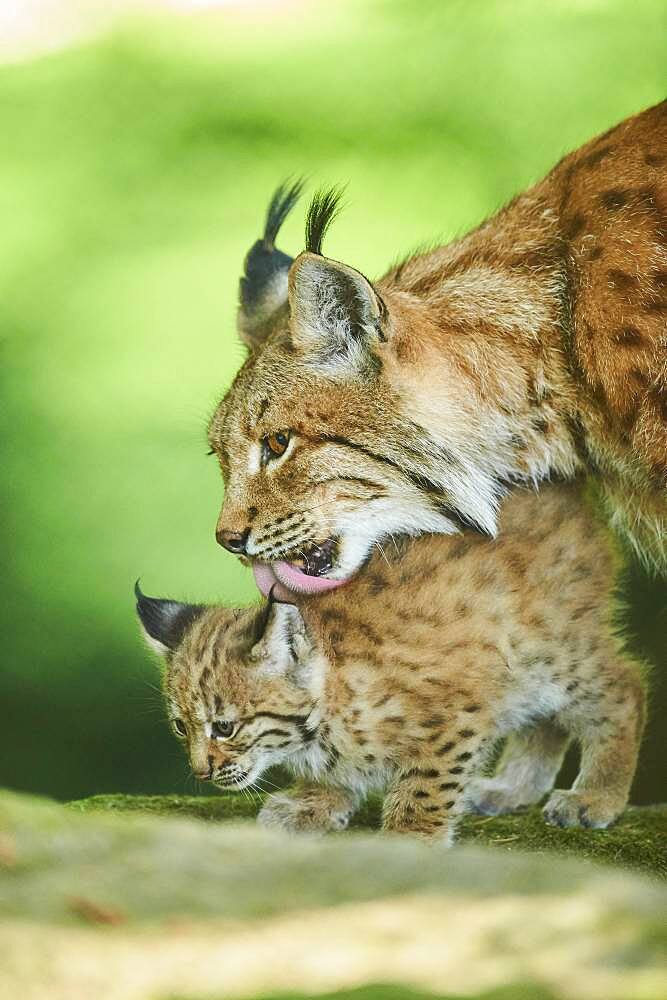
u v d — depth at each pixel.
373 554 8.95
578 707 8.95
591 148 9.34
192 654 8.90
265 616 8.62
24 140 26.05
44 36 28.80
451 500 8.88
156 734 17.22
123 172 25.36
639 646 13.94
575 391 8.74
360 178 23.55
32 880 3.64
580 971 3.33
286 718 8.70
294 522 8.81
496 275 9.02
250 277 10.08
